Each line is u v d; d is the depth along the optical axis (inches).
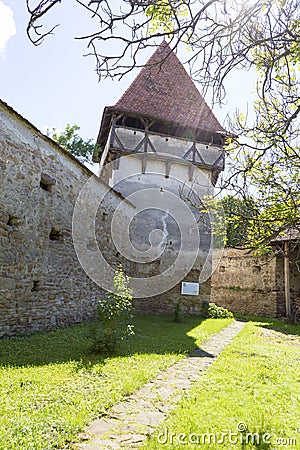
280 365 200.8
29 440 87.6
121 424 105.3
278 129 114.6
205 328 351.9
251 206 132.0
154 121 469.7
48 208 261.9
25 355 172.6
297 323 491.8
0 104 205.9
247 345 267.0
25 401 112.2
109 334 197.3
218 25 74.5
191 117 478.3
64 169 287.7
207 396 135.2
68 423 99.8
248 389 148.4
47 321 254.8
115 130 456.4
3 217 210.1
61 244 280.8
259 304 574.9
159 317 416.2
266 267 578.2
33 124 234.8
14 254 219.8
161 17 76.1
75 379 141.0
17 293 221.5
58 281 273.9
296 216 123.9
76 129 833.5
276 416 119.2
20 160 227.0
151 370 165.9
